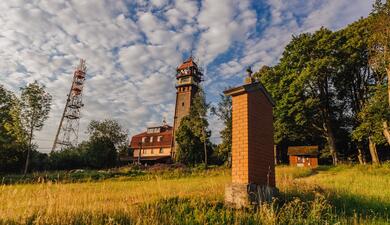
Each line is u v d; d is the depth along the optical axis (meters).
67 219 7.83
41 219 7.58
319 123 44.06
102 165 53.59
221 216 8.53
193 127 55.22
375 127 33.72
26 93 36.91
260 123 11.38
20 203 9.32
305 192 12.10
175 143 66.25
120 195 12.21
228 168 39.19
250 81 12.49
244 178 10.18
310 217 8.74
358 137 35.75
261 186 10.41
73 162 49.91
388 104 32.09
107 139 59.34
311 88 40.94
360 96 42.12
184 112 68.75
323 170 32.91
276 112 42.25
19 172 40.81
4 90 43.44
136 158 68.69
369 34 34.12
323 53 40.12
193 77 71.38
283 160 53.59
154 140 72.00
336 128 46.19
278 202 10.33
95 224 7.58
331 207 9.94
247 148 10.38
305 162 47.25
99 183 21.84
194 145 57.53
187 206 9.48
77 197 10.41
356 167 31.75
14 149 38.56
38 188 12.27
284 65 43.28
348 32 39.59
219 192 11.43
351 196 12.58
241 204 9.66
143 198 10.76
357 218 9.31
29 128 37.09
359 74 42.06
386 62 29.88
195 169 37.97
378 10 30.20
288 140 52.03
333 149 40.91
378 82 35.22
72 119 68.81
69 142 66.94
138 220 7.64
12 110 37.34
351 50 38.62
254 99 11.29
